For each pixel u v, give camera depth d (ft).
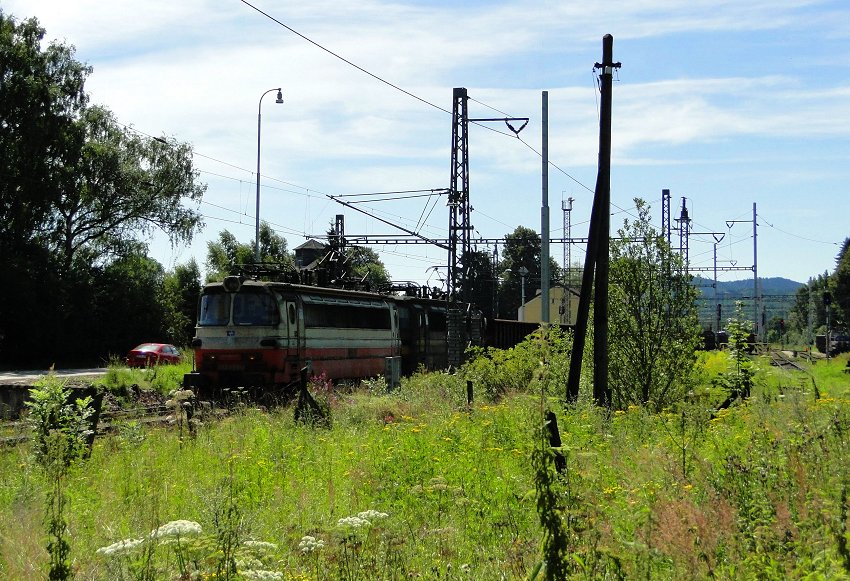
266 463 39.75
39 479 34.37
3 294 170.91
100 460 42.27
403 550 24.45
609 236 68.80
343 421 58.80
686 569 18.98
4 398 60.54
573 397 62.90
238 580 19.85
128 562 22.15
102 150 189.26
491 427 45.62
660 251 71.72
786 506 20.62
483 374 88.79
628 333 70.85
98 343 194.08
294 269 94.07
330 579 22.47
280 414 62.80
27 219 174.60
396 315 111.34
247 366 82.17
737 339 61.21
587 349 75.20
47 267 179.93
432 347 124.77
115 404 74.38
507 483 32.63
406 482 34.63
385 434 48.49
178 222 203.92
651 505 22.61
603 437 40.81
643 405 62.80
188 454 43.88
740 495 23.20
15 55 172.65
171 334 210.59
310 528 26.73
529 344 88.07
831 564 17.76
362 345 100.73
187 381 82.99
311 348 88.63
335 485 35.70
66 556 21.67
